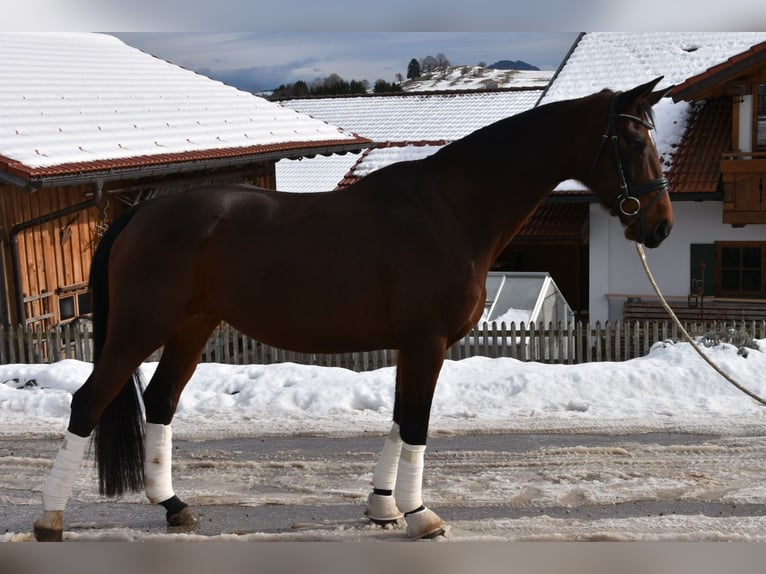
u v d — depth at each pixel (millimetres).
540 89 31562
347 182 18562
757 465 6270
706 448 6629
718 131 17078
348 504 5715
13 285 11656
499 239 5039
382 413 7773
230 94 18703
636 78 18953
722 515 5402
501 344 11086
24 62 15773
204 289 4906
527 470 6262
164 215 4895
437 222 4855
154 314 4805
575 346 10984
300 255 4824
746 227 16172
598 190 5066
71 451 4836
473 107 30984
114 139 13219
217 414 7801
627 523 5273
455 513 5488
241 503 5742
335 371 8703
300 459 6641
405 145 19688
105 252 5000
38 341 10820
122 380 4871
